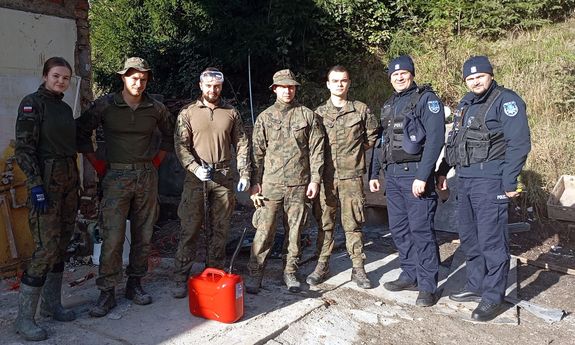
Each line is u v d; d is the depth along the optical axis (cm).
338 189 446
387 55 949
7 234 473
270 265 512
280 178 425
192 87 995
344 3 918
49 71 353
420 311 414
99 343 347
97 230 511
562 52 839
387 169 441
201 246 584
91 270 492
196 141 412
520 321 399
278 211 433
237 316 377
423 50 933
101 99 391
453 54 899
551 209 589
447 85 847
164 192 753
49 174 350
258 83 1007
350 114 436
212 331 364
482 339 370
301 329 376
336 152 441
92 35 1159
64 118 362
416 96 411
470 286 434
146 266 416
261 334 359
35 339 349
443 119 403
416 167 415
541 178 656
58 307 382
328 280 473
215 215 426
